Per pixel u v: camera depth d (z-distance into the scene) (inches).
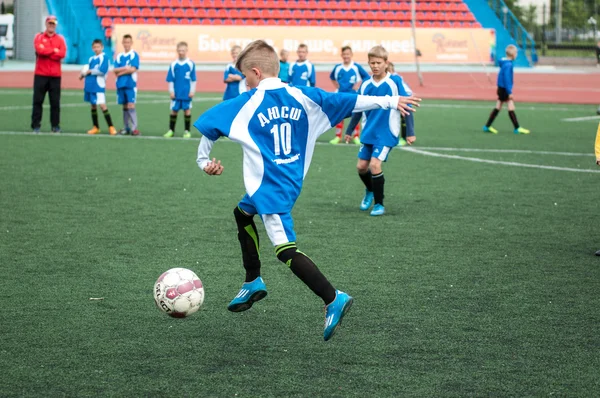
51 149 572.7
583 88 1330.0
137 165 507.2
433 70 1557.6
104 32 1556.3
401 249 300.0
